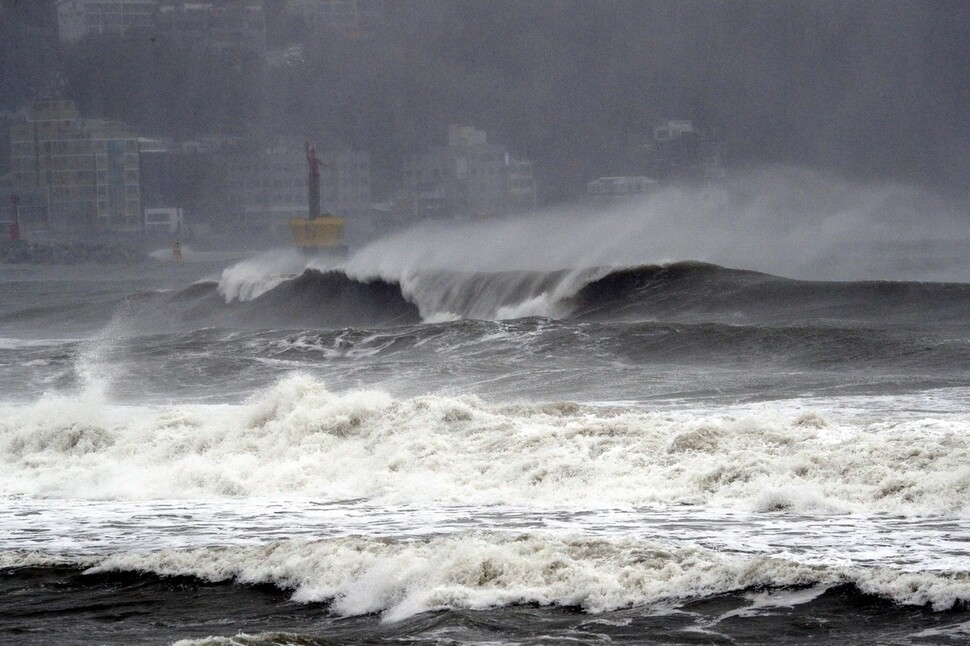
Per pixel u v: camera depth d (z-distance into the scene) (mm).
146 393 126125
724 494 61219
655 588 44094
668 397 104688
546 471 66938
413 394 116062
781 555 48062
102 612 46906
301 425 81062
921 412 89062
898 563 46094
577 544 48375
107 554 55250
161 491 72750
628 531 54281
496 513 60656
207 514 64625
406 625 42469
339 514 62844
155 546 56656
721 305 185000
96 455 82375
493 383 119688
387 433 78688
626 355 136625
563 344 142625
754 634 39688
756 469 62594
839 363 124688
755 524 54625
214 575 50219
